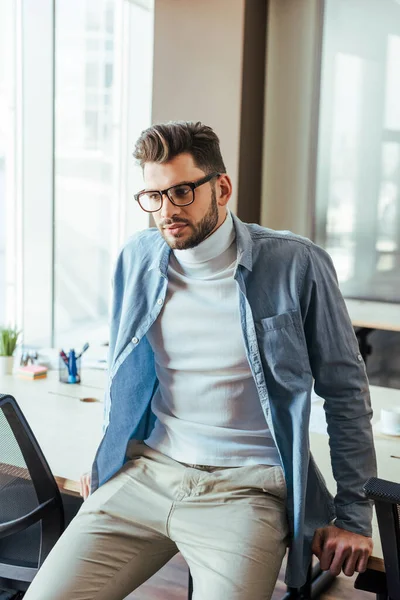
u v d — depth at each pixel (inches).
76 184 265.1
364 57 189.8
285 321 64.2
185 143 61.6
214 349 66.2
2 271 226.4
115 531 67.4
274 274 65.1
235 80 181.8
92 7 254.5
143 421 75.4
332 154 196.2
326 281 65.7
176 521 65.8
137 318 70.1
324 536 63.6
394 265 192.4
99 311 278.7
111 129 265.3
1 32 213.3
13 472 73.5
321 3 192.5
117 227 274.5
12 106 217.6
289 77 199.2
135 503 68.2
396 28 185.0
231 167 185.6
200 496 66.0
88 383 110.9
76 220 267.9
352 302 195.2
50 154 218.2
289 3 195.6
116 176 269.1
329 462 81.2
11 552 77.0
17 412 69.8
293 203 203.3
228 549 62.1
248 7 182.1
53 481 73.5
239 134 183.9
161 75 189.8
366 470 64.7
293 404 64.4
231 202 187.5
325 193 198.4
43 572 65.0
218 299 66.2
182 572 115.3
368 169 192.5
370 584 63.3
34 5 210.8
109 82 261.1
